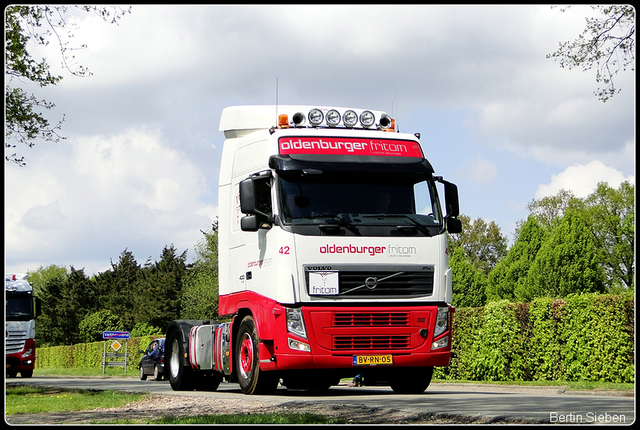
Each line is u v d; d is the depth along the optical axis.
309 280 10.91
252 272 11.90
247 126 13.06
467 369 23.14
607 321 19.33
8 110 15.71
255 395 11.96
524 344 21.53
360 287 11.09
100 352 56.38
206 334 14.34
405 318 11.25
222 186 13.40
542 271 38.78
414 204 11.62
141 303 84.69
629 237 61.09
